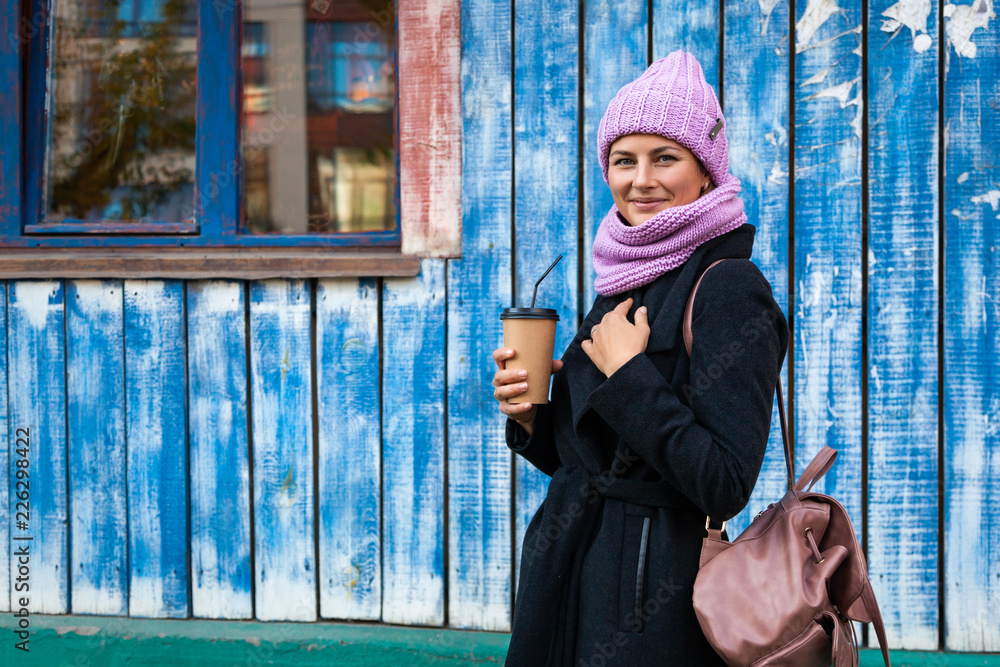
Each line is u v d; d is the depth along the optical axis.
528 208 2.40
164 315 2.49
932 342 2.25
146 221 2.71
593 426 1.30
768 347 1.17
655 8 2.33
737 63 2.30
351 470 2.46
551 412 1.49
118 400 2.52
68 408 2.53
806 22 2.26
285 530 2.48
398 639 2.41
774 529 1.22
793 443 2.31
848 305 2.28
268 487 2.48
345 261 2.41
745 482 1.10
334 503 2.47
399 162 2.55
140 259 2.46
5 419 2.55
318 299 2.45
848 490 2.29
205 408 2.50
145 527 2.52
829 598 1.18
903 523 2.28
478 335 2.42
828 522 1.22
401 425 2.45
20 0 2.62
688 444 1.11
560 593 1.29
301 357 2.47
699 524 1.27
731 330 1.16
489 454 2.42
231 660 2.45
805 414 2.30
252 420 2.49
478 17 2.40
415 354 2.44
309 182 2.72
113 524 2.53
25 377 2.54
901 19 2.23
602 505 1.31
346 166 2.72
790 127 2.31
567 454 1.40
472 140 2.41
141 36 2.69
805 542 1.20
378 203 2.72
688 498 1.24
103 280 2.51
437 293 2.43
